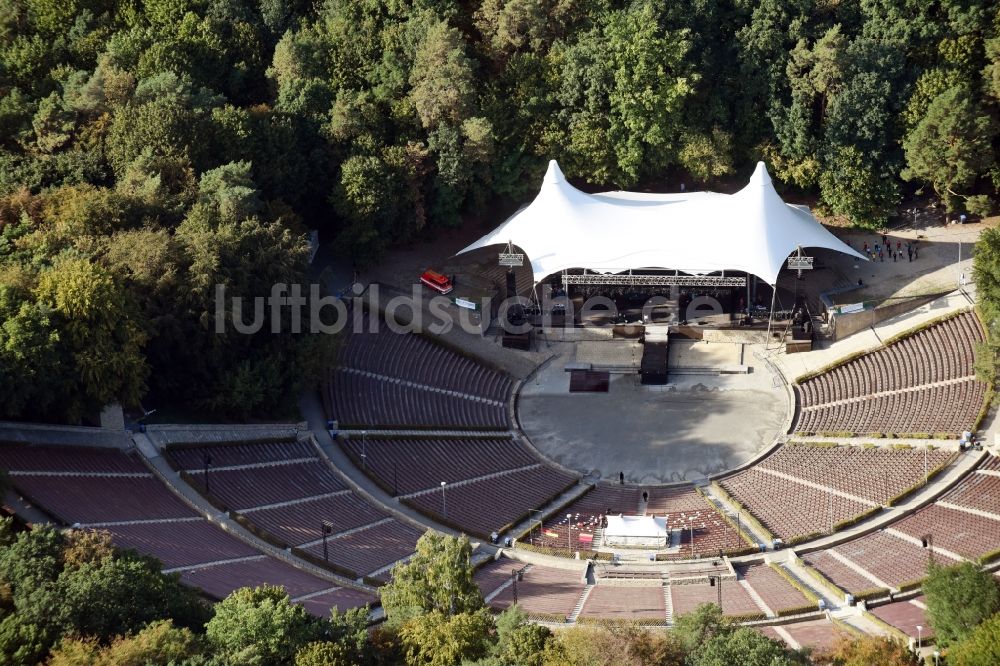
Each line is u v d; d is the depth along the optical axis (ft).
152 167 593.01
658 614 452.35
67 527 445.37
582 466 572.92
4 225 556.10
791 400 598.75
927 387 575.79
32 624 367.04
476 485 553.64
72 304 493.36
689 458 572.51
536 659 372.99
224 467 525.34
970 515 492.13
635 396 610.65
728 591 474.49
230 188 579.48
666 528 515.09
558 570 501.97
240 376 543.39
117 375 502.38
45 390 488.85
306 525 505.25
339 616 396.78
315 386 592.60
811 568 479.41
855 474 535.19
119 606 382.22
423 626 387.96
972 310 606.96
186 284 534.78
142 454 514.27
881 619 436.35
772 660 364.38
